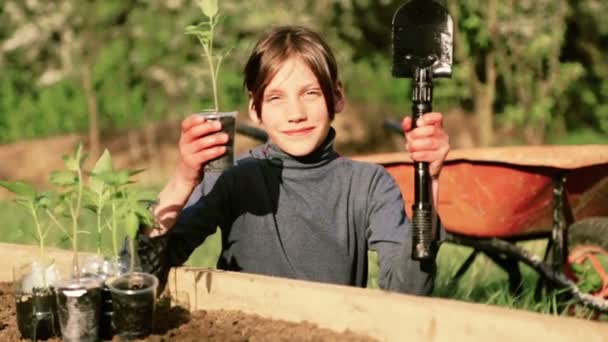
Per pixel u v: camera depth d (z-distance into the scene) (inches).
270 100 99.5
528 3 371.2
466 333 75.2
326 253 99.9
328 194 100.6
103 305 87.9
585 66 483.5
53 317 90.2
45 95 498.3
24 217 269.9
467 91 381.7
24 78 499.5
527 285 171.6
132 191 87.0
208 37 92.4
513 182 145.9
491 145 379.9
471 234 154.2
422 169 80.6
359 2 424.8
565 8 390.0
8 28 484.4
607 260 164.7
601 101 495.2
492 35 361.4
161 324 89.6
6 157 468.1
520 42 379.9
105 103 489.7
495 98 406.3
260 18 410.9
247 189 102.0
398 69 85.0
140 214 85.0
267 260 101.0
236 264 103.2
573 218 151.9
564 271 146.9
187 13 449.1
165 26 460.1
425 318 77.5
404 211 98.8
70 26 460.8
